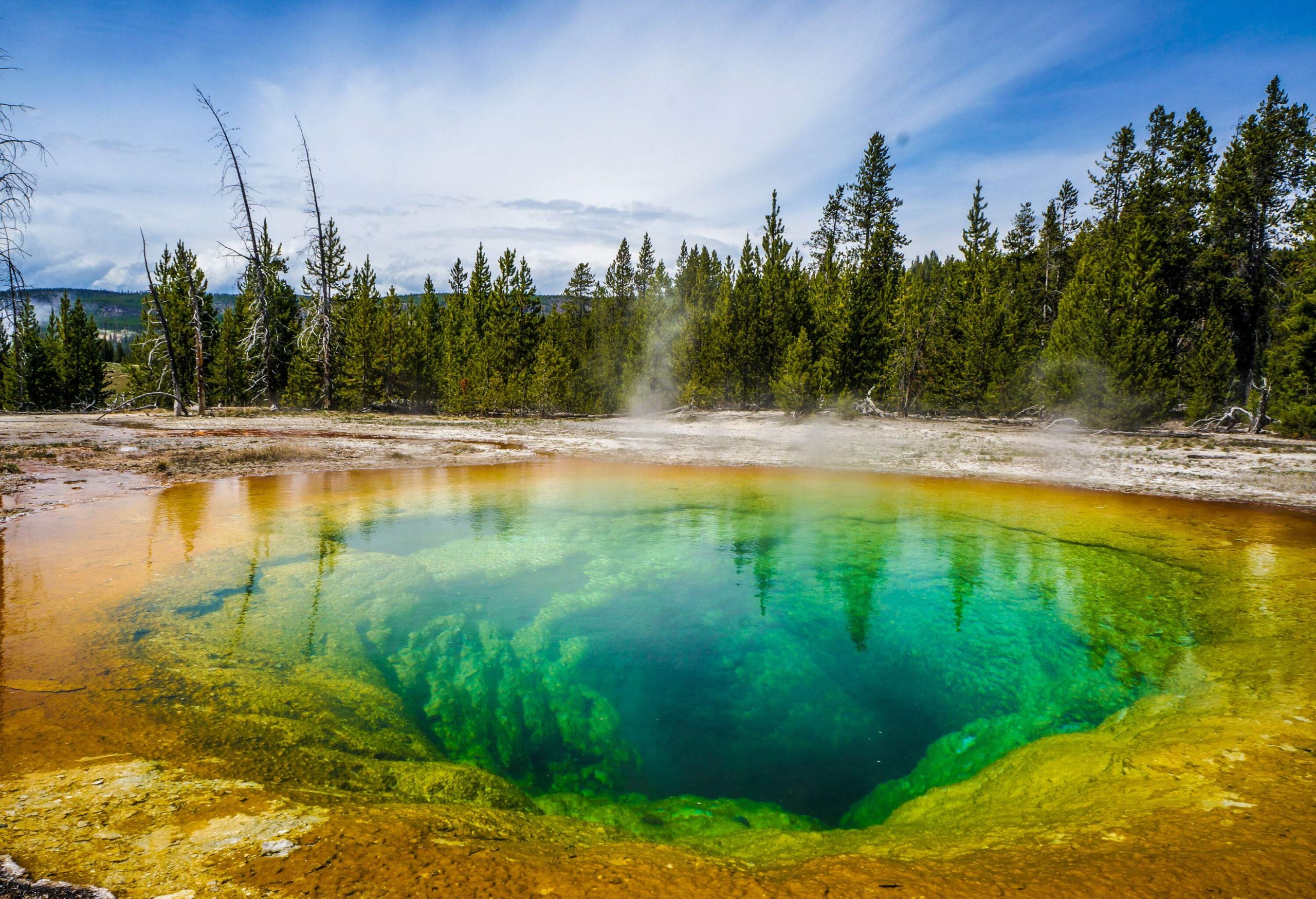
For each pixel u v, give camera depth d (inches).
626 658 222.5
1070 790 124.0
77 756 121.9
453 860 87.4
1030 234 1513.3
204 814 99.6
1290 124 905.5
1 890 74.8
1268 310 944.3
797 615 258.1
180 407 954.7
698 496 467.5
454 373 1254.9
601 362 1359.5
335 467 556.7
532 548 332.2
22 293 487.8
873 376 1033.5
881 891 80.9
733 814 140.7
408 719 170.1
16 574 250.8
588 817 132.9
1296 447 645.3
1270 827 92.7
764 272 1145.4
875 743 175.2
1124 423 805.2
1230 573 281.7
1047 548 335.6
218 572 264.4
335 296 1347.2
